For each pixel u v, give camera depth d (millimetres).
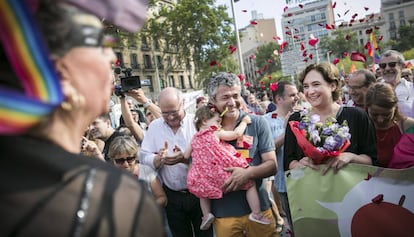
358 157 2256
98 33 825
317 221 2271
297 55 12797
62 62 774
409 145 2379
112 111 6047
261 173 2502
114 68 3686
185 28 37000
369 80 3578
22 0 643
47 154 760
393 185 2074
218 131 2586
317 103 2447
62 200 722
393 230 2068
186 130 3102
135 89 3695
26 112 627
